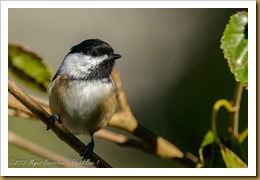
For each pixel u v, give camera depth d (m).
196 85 10.01
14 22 11.27
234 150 5.18
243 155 5.18
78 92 7.23
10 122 9.30
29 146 5.38
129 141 5.67
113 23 11.93
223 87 9.55
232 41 5.01
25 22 11.43
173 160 5.61
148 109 10.66
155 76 11.06
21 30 11.33
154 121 10.32
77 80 7.32
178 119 9.84
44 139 9.45
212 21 10.90
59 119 7.31
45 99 7.36
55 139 9.55
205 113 9.52
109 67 7.57
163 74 10.91
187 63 10.65
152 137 5.60
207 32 10.85
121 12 11.96
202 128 9.38
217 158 5.15
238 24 5.04
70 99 7.19
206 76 10.01
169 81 10.74
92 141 7.58
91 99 7.25
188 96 9.98
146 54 11.52
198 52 10.64
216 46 10.50
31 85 6.18
